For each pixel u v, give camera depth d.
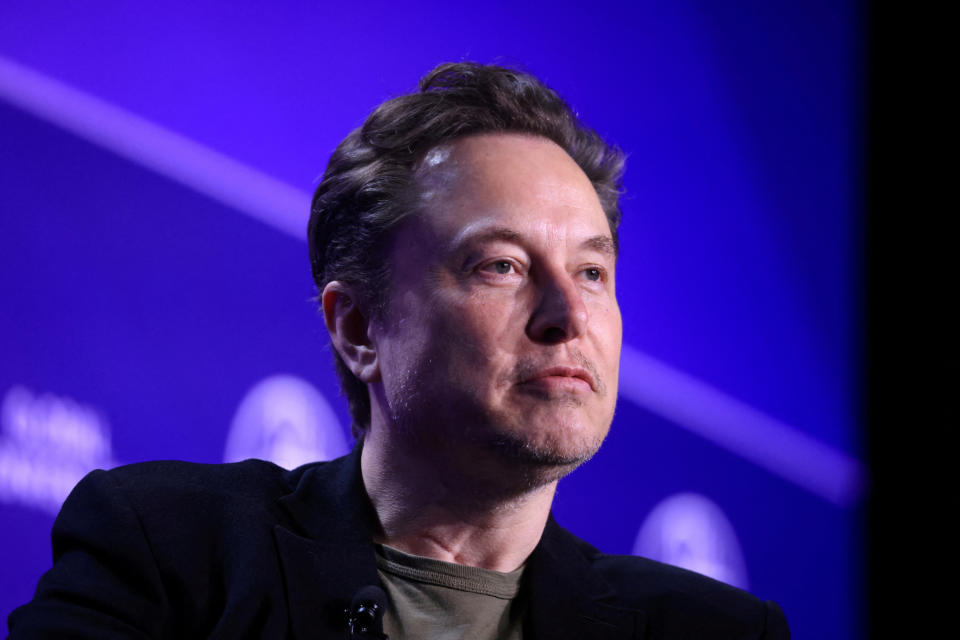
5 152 7.06
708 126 10.58
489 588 4.12
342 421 8.13
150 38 7.79
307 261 8.28
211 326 7.74
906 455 11.05
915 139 11.42
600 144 4.91
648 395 9.94
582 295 4.05
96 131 7.45
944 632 10.73
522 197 4.01
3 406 6.80
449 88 4.56
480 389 3.79
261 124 8.23
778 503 10.46
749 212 10.75
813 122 11.20
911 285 11.34
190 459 7.49
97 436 7.15
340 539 4.11
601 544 9.47
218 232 7.89
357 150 4.48
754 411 10.51
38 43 7.30
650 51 10.33
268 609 3.83
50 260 7.13
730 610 4.52
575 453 3.81
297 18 8.50
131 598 3.72
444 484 4.04
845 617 10.61
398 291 4.09
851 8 11.48
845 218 11.24
